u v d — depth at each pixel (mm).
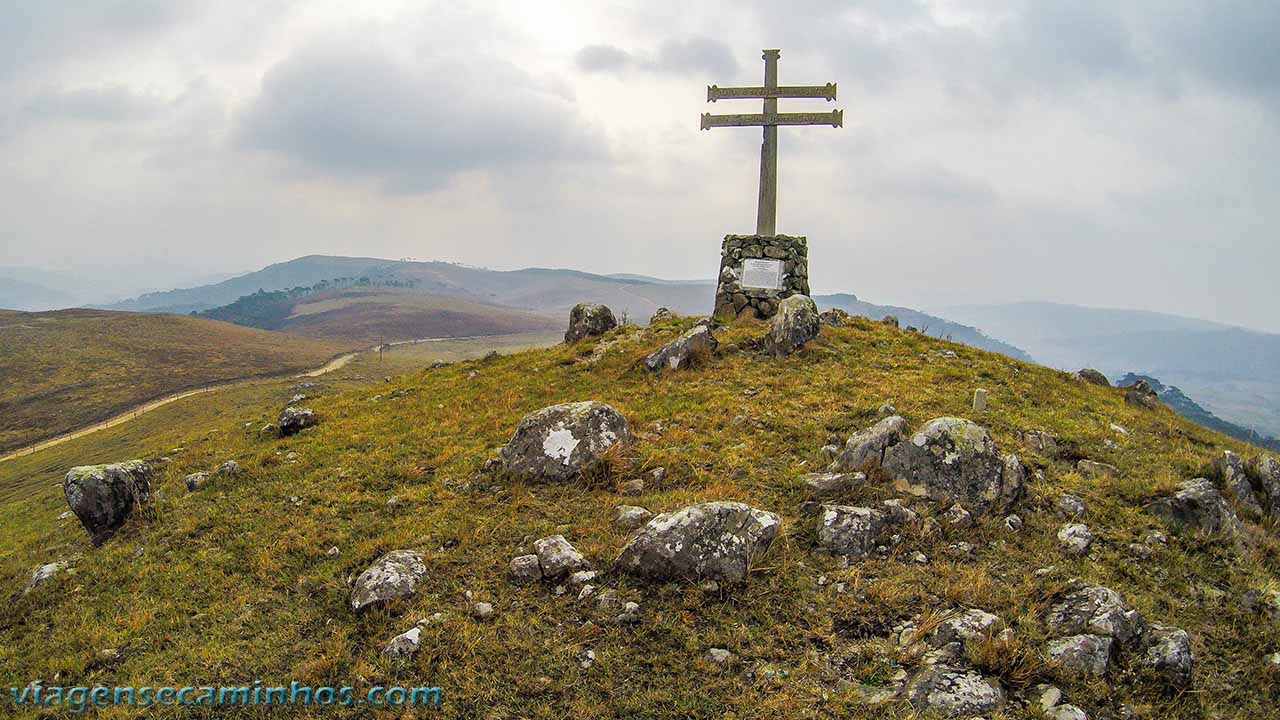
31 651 10133
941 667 7398
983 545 10055
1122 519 10656
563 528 11203
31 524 18812
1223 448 15531
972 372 19344
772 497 11758
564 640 8594
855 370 19172
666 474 12984
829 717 7082
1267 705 7199
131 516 14109
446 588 9844
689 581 9312
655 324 27469
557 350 27188
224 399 134375
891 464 11586
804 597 9008
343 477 14906
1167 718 6914
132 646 9781
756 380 18656
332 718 7867
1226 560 9633
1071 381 20922
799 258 27516
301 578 10773
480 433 17172
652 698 7562
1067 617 8078
